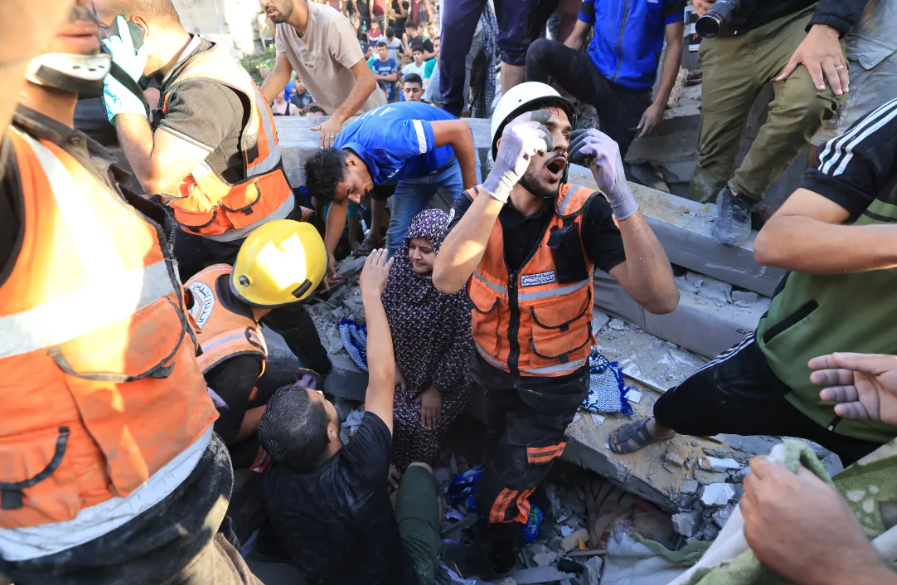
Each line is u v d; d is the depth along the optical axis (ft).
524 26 11.88
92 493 2.80
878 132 4.02
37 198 2.38
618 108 10.82
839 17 6.63
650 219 8.66
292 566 6.83
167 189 5.71
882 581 2.14
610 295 9.10
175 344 3.09
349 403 9.23
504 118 4.99
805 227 4.17
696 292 8.43
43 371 2.54
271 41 35.27
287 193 7.63
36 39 1.43
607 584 7.13
